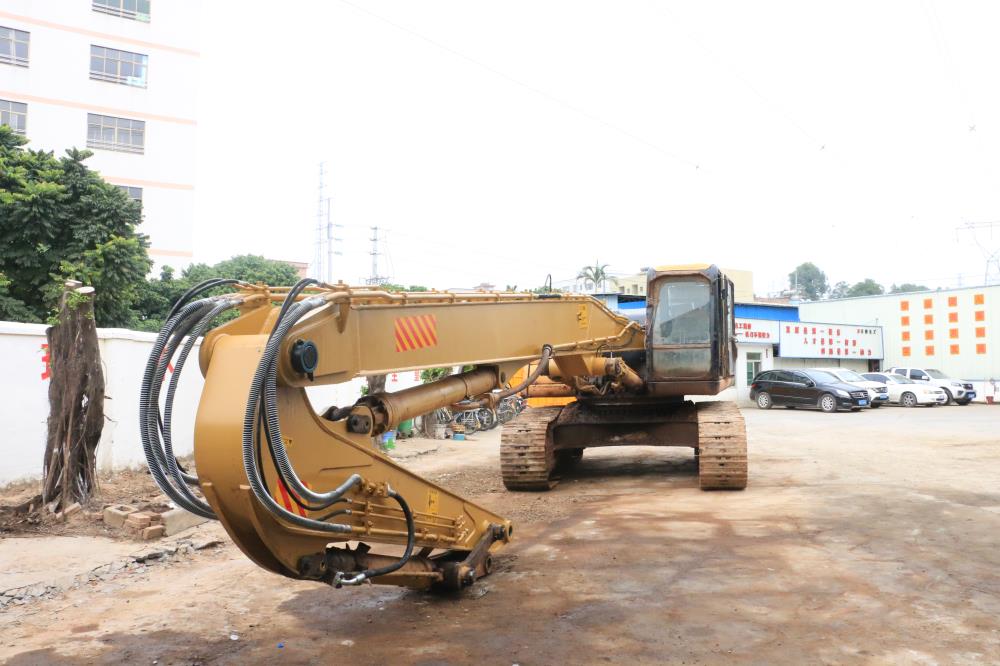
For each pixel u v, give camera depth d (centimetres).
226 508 348
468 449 1595
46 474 812
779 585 560
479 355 568
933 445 1478
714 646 444
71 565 634
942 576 573
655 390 1053
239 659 440
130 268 1745
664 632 469
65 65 3250
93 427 829
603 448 1656
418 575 504
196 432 344
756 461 1301
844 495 929
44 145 3200
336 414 434
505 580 592
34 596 563
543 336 711
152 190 3425
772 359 3384
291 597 560
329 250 5784
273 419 341
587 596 545
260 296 411
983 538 691
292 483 346
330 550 424
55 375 819
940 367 3625
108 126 3344
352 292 410
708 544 691
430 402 506
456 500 547
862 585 555
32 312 1583
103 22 3338
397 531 460
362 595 561
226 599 557
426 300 497
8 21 3136
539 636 467
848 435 1730
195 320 383
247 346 360
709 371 1032
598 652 439
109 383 1020
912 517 786
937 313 3647
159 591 580
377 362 445
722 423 1031
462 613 515
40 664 436
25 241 1656
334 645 460
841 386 2589
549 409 1175
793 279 9775
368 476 436
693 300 1047
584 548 690
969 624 471
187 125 3512
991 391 3138
